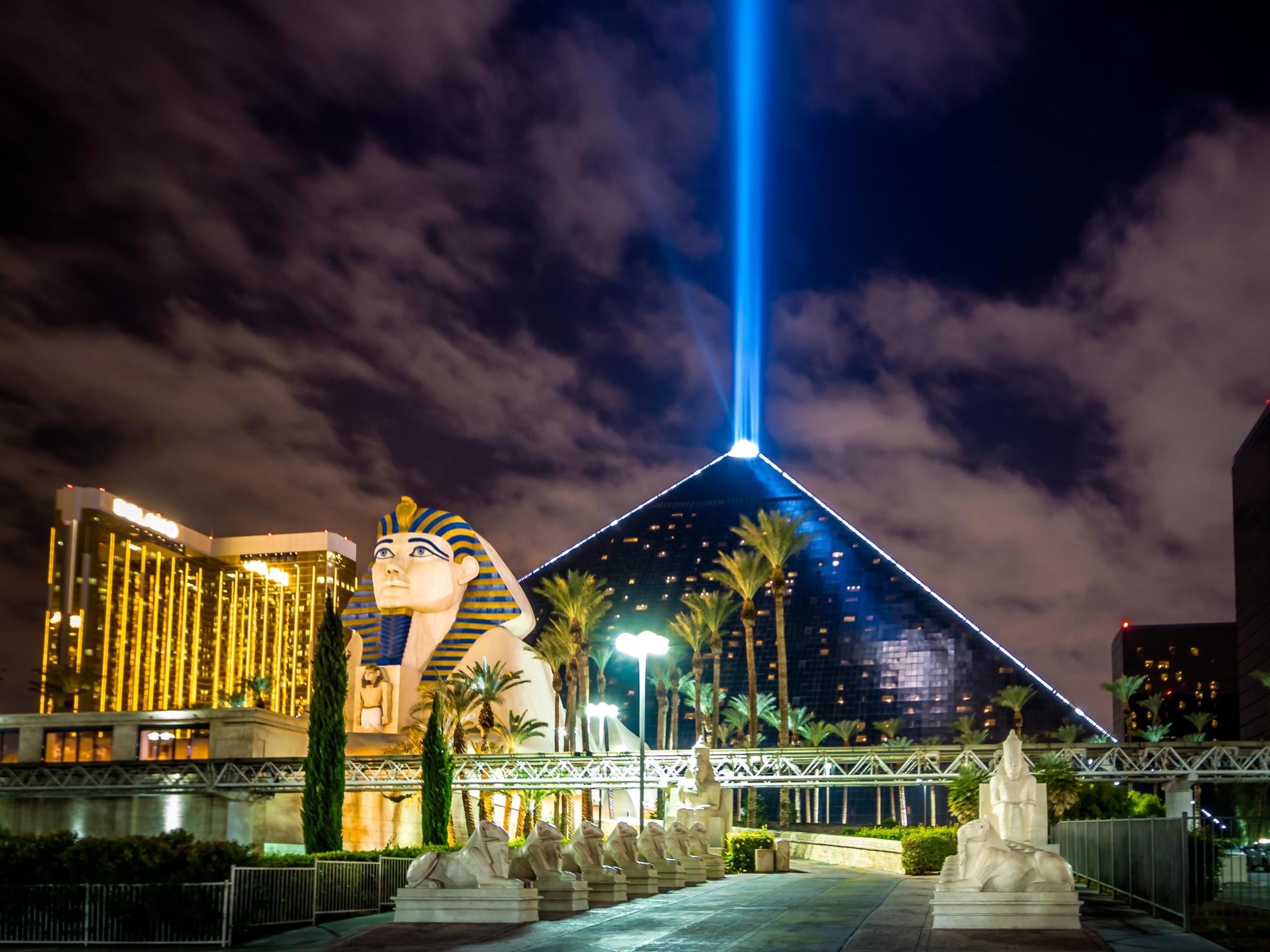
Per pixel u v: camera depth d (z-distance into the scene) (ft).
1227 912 82.94
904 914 87.92
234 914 84.28
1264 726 592.60
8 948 82.74
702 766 193.77
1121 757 227.61
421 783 233.14
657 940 74.43
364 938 77.97
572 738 328.49
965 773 195.52
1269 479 592.60
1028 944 69.31
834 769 254.47
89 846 88.58
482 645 336.70
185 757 288.51
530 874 92.68
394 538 338.54
